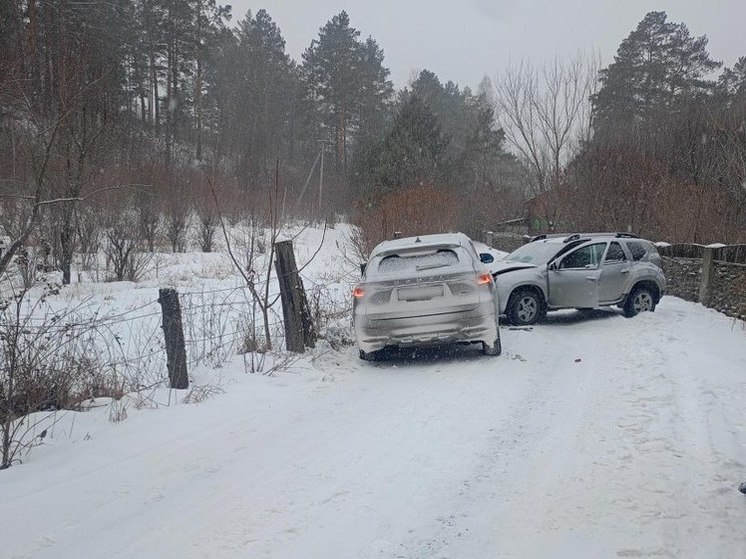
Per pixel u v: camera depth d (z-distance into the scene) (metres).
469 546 3.92
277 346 9.75
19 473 5.21
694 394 7.04
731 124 22.08
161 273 20.38
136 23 42.94
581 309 13.14
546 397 7.28
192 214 28.23
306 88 56.47
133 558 3.84
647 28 42.44
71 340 7.37
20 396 6.45
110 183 19.61
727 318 12.55
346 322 11.67
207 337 9.29
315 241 31.48
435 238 9.84
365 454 5.54
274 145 50.81
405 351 10.10
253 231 18.39
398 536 4.06
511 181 50.03
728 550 3.78
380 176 35.88
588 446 5.63
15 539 4.11
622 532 4.03
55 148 15.30
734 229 19.36
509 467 5.20
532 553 3.81
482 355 9.66
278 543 3.99
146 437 6.06
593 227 24.44
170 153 39.22
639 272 12.94
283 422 6.56
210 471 5.22
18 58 13.03
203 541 4.03
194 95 50.38
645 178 23.27
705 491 4.60
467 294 8.91
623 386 7.59
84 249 19.17
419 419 6.53
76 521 4.35
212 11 47.69
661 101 38.00
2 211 14.40
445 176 37.91
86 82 15.52
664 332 10.86
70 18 21.47
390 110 58.91
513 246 35.19
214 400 7.26
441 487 4.81
